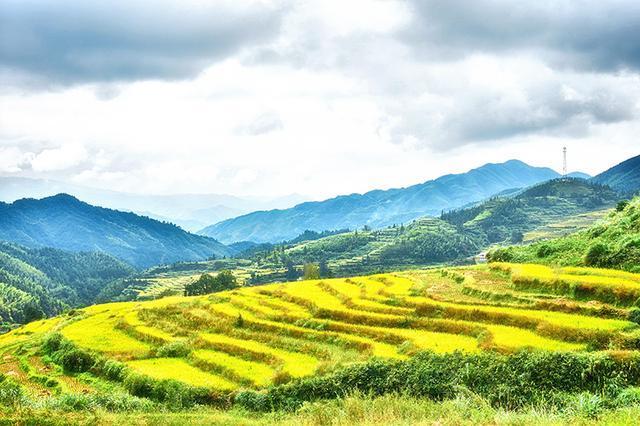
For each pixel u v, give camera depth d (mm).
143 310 85000
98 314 96562
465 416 28203
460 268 79688
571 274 58406
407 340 48969
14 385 59750
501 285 62375
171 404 45281
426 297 63562
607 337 39531
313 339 57625
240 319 68875
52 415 33375
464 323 50875
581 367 32625
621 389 30344
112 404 43125
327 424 31312
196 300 89938
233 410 42656
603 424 21609
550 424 22453
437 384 35688
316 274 137375
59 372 64500
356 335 55719
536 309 51969
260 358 54375
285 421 34375
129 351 64688
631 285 49469
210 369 53375
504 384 33219
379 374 39438
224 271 159250
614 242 64750
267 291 89125
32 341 85375
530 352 36906
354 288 80125
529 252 77312
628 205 74000
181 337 68062
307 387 41562
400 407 31906
